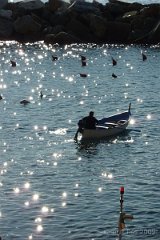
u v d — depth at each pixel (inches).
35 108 3341.5
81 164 2336.4
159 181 2138.3
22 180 2144.4
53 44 6117.1
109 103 3508.9
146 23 6215.6
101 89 3932.1
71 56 5408.5
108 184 2110.0
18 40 6353.3
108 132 2733.8
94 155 2466.8
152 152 2507.4
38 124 2960.1
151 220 1814.7
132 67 4810.5
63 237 1711.4
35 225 1780.3
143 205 1919.3
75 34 6240.2
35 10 6560.0
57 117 3125.0
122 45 6053.2
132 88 3961.6
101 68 4783.5
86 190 2048.5
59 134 2785.4
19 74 4503.0
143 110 3312.0
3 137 2716.5
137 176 2194.9
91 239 1700.3
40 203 1934.1
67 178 2171.5
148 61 5098.4
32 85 4067.4
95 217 1834.4
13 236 1713.8
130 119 3061.0
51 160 2384.4
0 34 6368.1
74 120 3065.9
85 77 4375.0
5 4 6752.0
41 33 6363.2
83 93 3796.8
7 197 1983.3
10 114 3179.1
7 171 2239.2
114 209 1887.3
